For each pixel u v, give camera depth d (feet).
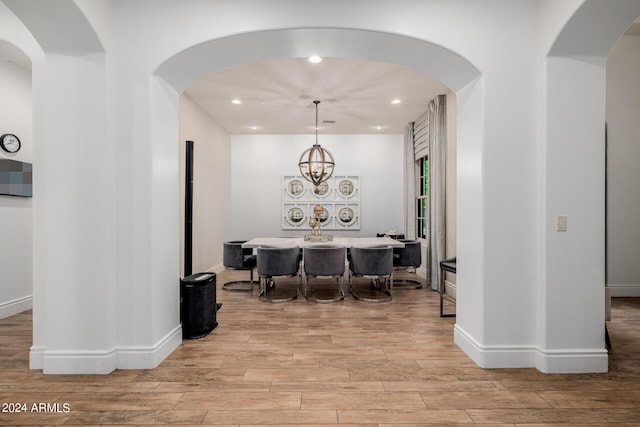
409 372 8.20
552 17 7.95
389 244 16.28
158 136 8.80
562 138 8.23
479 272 8.69
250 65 12.98
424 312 13.07
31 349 8.43
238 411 6.59
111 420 6.31
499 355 8.47
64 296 8.18
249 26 8.43
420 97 16.81
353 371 8.23
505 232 8.54
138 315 8.46
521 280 8.55
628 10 7.16
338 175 24.56
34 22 7.49
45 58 8.54
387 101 17.35
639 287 15.20
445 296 15.55
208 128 19.69
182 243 15.80
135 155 8.46
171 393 7.25
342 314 12.82
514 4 8.54
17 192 13.01
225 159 23.25
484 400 6.98
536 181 8.54
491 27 8.55
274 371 8.23
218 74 13.84
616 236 15.24
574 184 8.24
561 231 8.23
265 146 24.71
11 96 13.05
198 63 9.31
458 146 9.95
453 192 15.74
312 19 8.37
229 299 15.06
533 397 7.11
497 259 8.54
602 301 8.28
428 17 8.50
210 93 16.06
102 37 8.01
